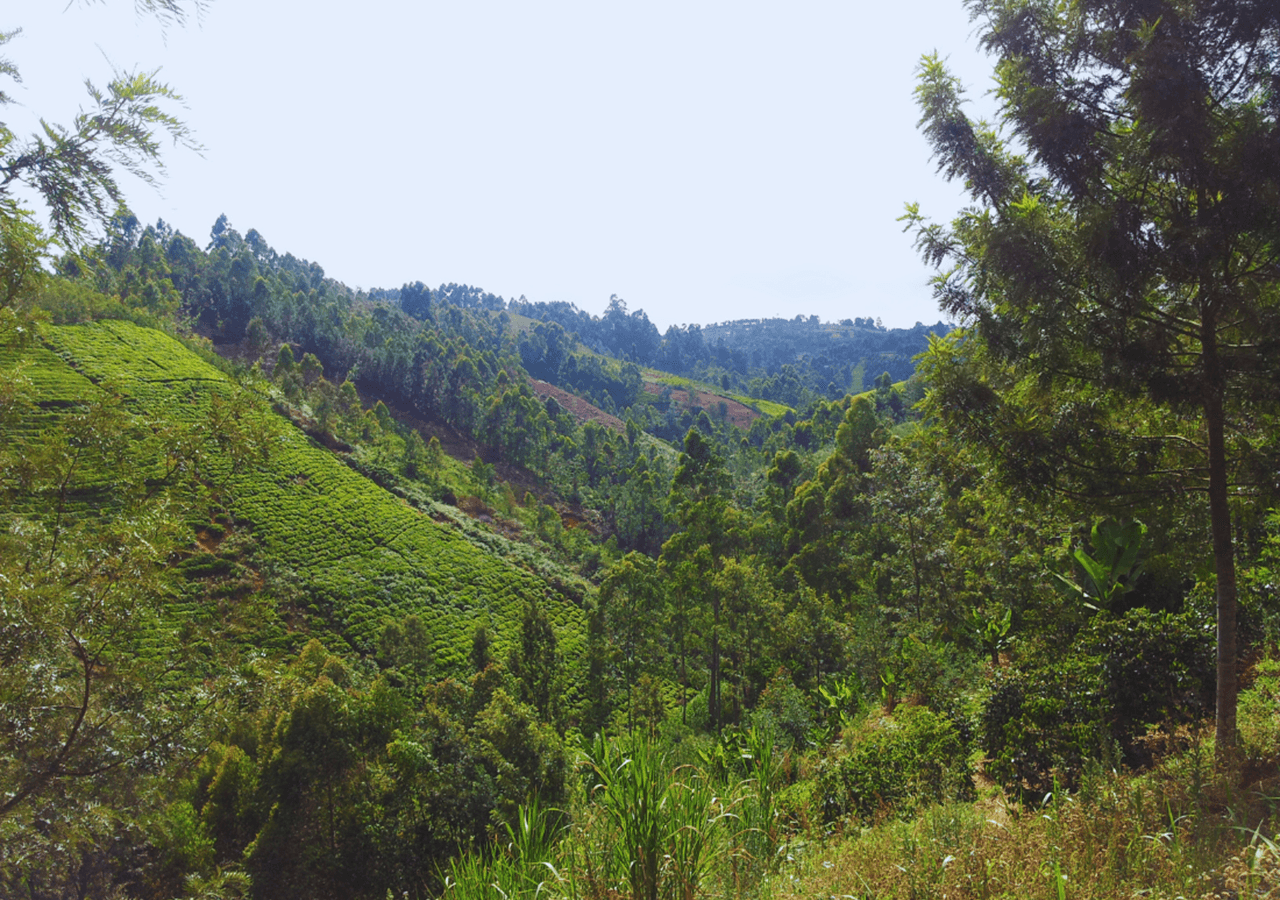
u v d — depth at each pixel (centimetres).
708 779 415
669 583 4644
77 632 669
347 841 2155
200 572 5512
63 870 794
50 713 661
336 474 7881
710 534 5281
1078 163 574
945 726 890
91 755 692
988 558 2238
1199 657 773
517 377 17538
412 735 2469
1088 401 634
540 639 4212
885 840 436
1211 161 500
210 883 1055
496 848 399
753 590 4100
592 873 334
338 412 9919
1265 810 425
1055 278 567
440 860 2164
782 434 13062
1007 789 746
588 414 17462
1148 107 500
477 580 6756
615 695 4319
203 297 14100
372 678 4522
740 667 4325
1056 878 315
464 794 2269
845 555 4838
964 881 345
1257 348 536
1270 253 512
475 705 3122
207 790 2511
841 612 4241
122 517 732
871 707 2078
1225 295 534
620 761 368
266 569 5850
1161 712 772
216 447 823
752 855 411
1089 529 1402
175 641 789
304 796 2217
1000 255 580
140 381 7869
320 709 2273
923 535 2775
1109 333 570
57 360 7562
